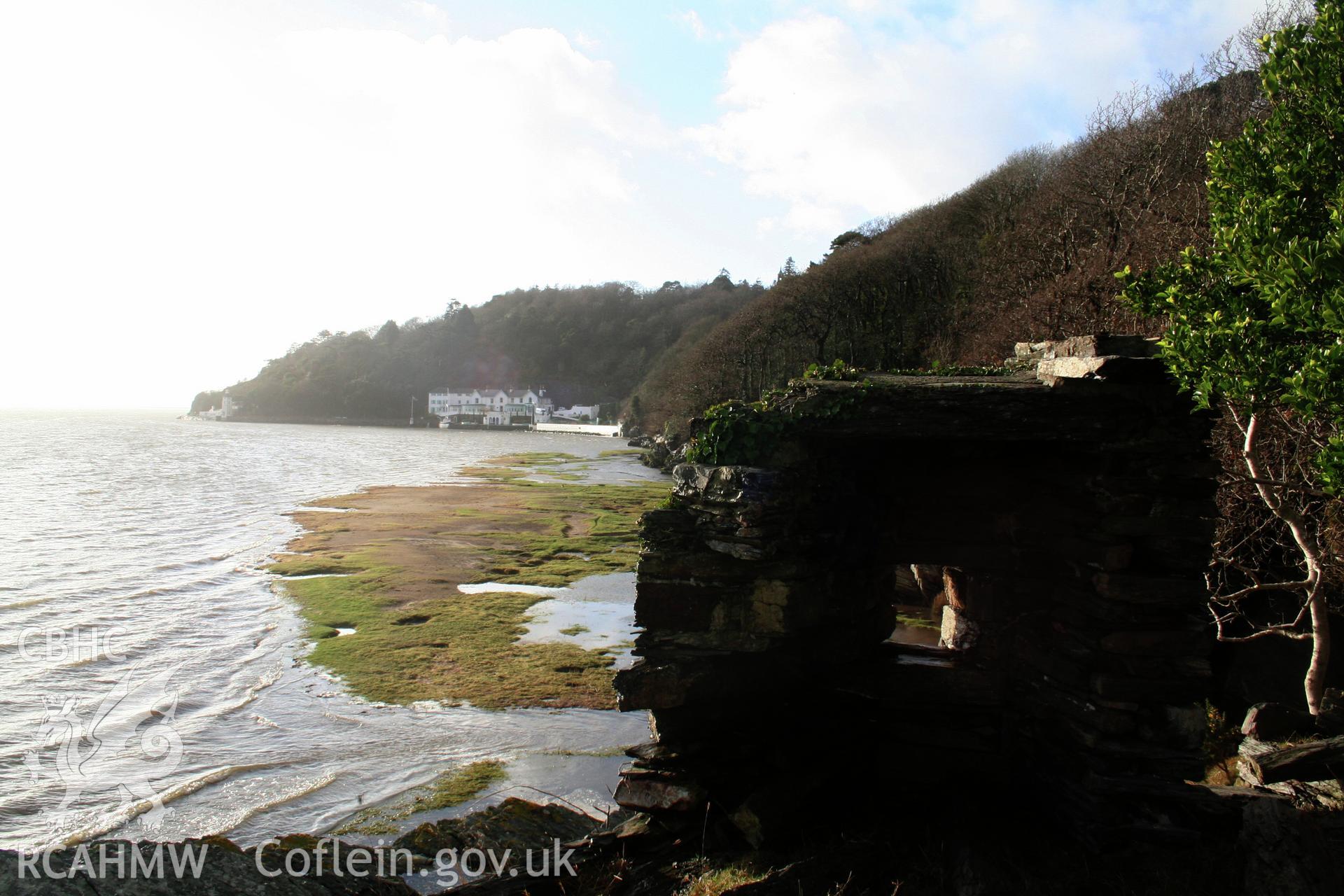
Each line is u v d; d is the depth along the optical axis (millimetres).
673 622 8297
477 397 193125
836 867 7086
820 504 8789
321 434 155375
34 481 57062
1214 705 12797
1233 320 8008
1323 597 11312
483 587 26375
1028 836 7949
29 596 23344
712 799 8125
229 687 16734
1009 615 9273
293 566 28594
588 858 7820
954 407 8180
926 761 9070
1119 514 7852
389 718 15367
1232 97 26969
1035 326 28875
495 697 16469
